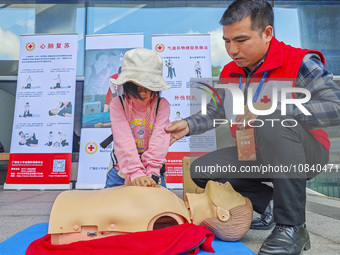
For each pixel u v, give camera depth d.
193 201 1.27
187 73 4.10
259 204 1.55
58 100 4.16
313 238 1.36
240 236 1.24
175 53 4.13
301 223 1.08
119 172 1.63
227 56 4.66
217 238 1.31
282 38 4.61
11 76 4.82
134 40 4.17
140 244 1.01
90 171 3.87
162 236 1.04
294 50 1.37
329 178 2.94
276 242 1.04
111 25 4.75
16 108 4.14
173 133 1.61
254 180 1.52
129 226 1.05
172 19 4.71
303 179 1.08
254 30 1.30
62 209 1.07
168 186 3.79
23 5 4.82
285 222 1.07
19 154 4.02
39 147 4.04
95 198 1.12
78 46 4.78
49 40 4.29
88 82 4.08
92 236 1.06
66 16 4.79
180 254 1.07
